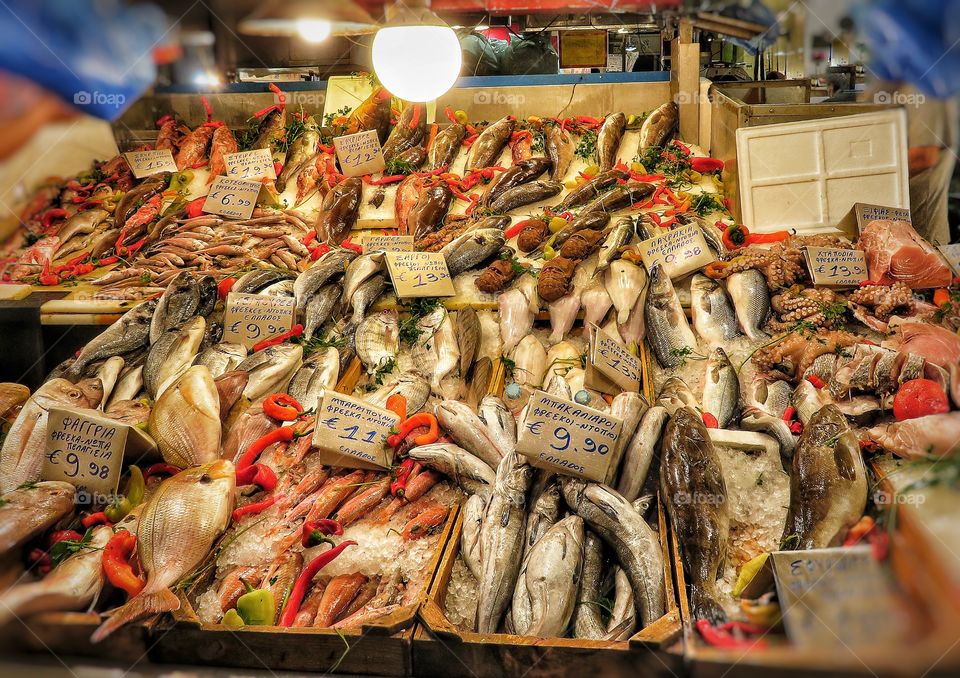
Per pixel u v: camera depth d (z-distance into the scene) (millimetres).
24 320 3961
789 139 3965
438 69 3604
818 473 2436
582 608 2344
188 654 2195
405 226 4543
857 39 2664
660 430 2781
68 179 4832
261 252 4391
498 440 2898
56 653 2213
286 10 2354
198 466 2701
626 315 3578
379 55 3602
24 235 4457
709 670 1913
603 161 4797
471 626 2373
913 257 3383
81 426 2781
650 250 3795
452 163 5160
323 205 4648
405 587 2455
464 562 2566
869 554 1812
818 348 3215
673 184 4520
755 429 2947
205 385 3053
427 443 2912
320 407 2873
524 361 3465
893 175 3889
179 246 4539
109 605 2451
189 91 5711
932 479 1817
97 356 3582
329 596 2408
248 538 2629
